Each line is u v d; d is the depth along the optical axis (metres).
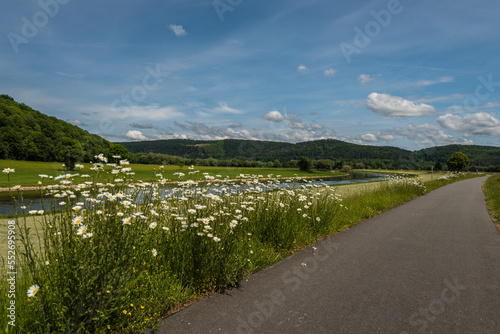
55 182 3.24
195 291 3.84
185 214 4.75
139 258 3.27
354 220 9.63
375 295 3.94
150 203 4.31
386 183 20.84
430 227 8.98
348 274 4.74
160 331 2.91
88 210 3.28
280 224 6.27
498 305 3.70
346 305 3.62
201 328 2.98
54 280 2.64
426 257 5.79
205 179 6.12
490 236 7.80
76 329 2.52
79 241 2.93
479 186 31.27
